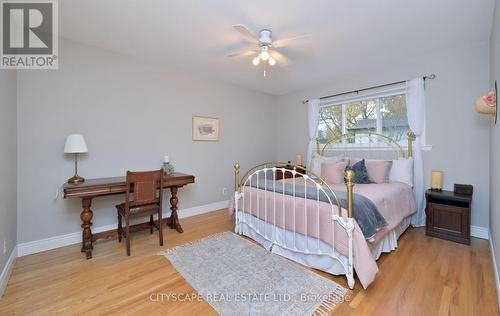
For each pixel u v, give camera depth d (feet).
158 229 9.27
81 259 7.50
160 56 10.13
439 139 9.89
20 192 7.73
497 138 6.21
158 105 11.09
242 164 14.97
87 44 8.98
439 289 5.76
